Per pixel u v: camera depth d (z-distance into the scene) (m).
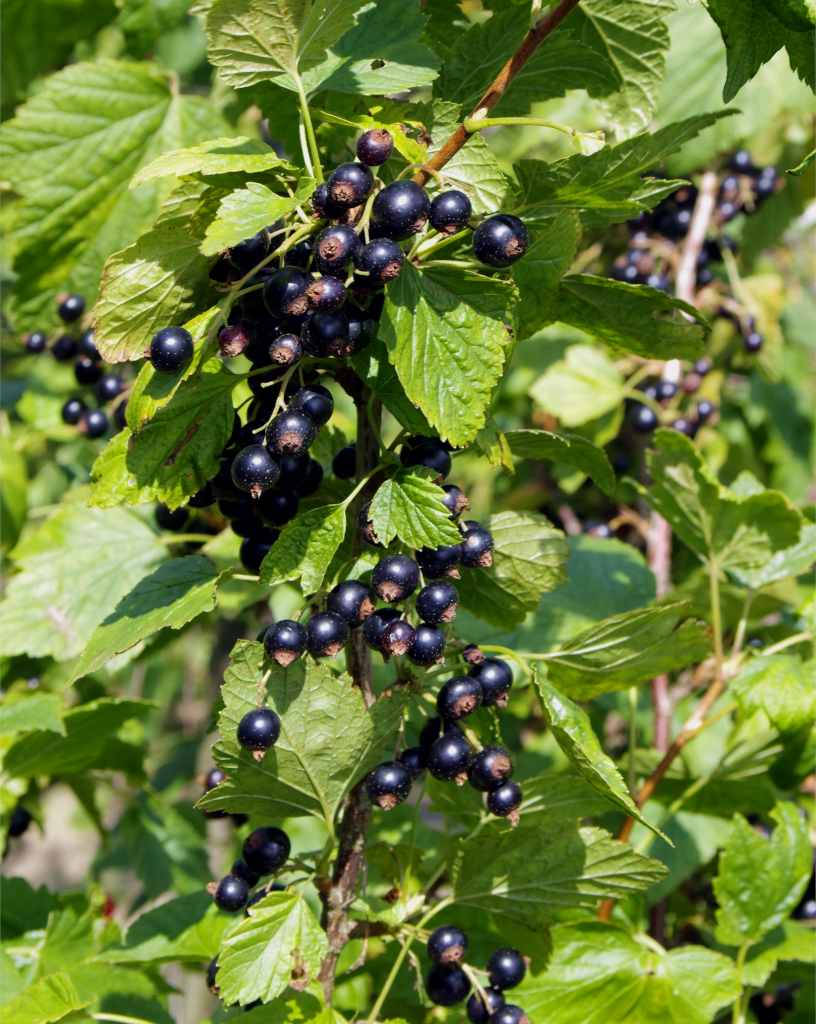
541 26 0.85
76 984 0.99
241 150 0.85
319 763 0.86
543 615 1.07
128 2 1.14
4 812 1.11
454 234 0.83
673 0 0.89
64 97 1.10
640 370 1.32
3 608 1.05
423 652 0.84
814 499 1.81
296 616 0.85
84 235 1.11
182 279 0.85
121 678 1.59
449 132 0.86
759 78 1.28
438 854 0.98
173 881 1.22
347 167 0.83
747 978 0.97
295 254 0.85
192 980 1.59
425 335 0.83
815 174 1.37
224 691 0.84
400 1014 0.98
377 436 0.86
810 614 1.01
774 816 0.98
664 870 0.88
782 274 1.81
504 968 0.88
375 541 0.84
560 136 1.38
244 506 0.87
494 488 1.48
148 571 1.06
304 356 0.85
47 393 1.28
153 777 1.65
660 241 1.35
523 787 0.89
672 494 1.02
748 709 0.98
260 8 0.84
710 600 1.10
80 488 1.20
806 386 1.65
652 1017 0.94
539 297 0.86
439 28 0.94
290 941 0.85
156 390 0.83
